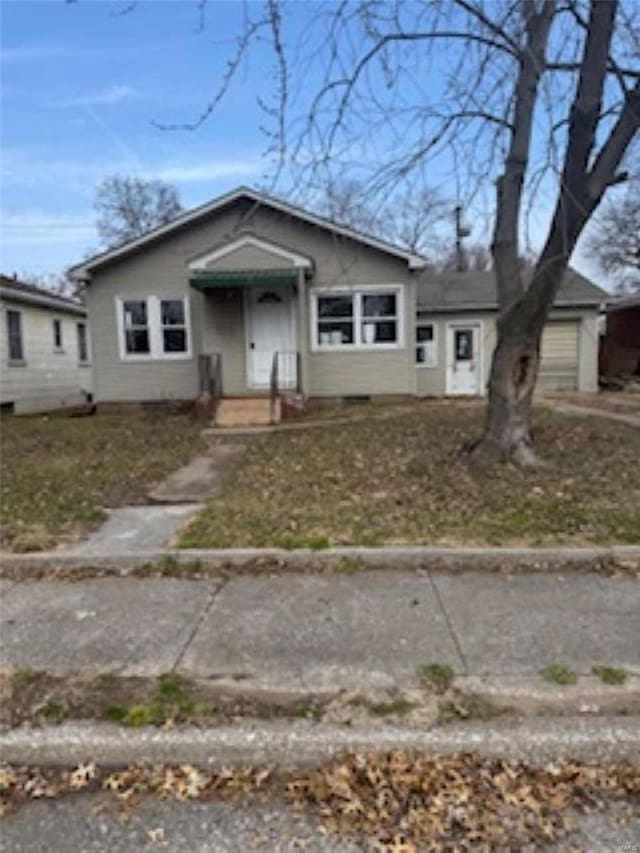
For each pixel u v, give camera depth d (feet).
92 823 8.08
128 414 50.67
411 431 35.88
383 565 16.12
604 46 21.18
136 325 52.60
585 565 15.88
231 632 12.68
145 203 126.72
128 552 16.79
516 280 24.50
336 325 51.39
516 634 12.33
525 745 9.21
